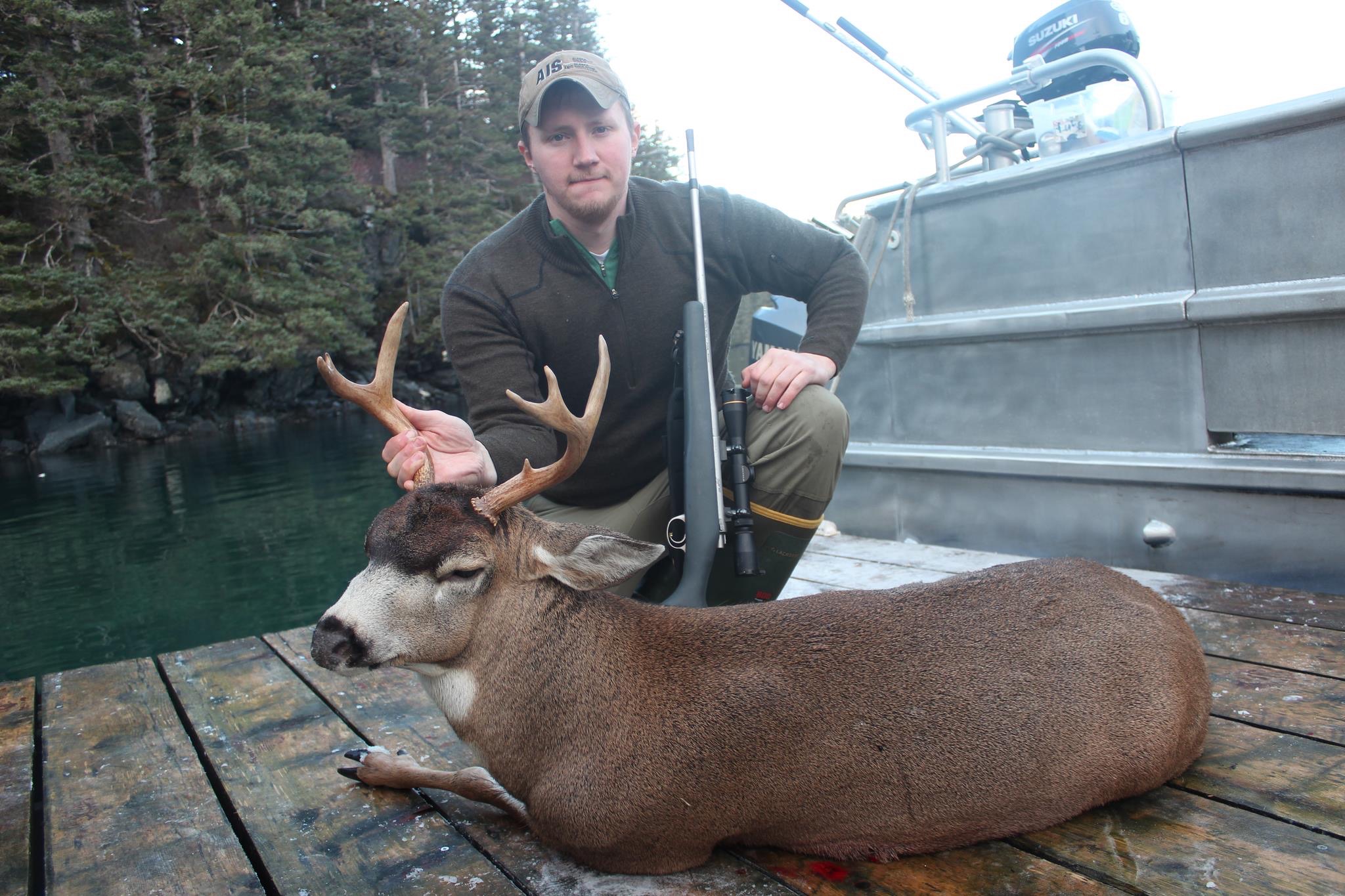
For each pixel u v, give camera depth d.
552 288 3.10
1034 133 4.75
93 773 2.80
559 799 2.02
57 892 2.16
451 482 2.21
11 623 6.92
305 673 3.55
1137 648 2.13
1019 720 2.01
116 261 28.50
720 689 2.01
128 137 31.17
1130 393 4.14
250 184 29.31
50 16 26.55
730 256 3.30
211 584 7.84
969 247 4.64
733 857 2.11
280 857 2.25
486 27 47.66
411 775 2.47
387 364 2.36
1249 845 1.97
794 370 3.05
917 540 5.03
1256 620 3.32
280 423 28.42
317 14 39.47
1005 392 4.57
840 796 1.99
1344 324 3.53
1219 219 3.79
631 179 3.31
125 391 24.47
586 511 3.44
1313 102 3.46
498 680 2.11
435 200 39.12
